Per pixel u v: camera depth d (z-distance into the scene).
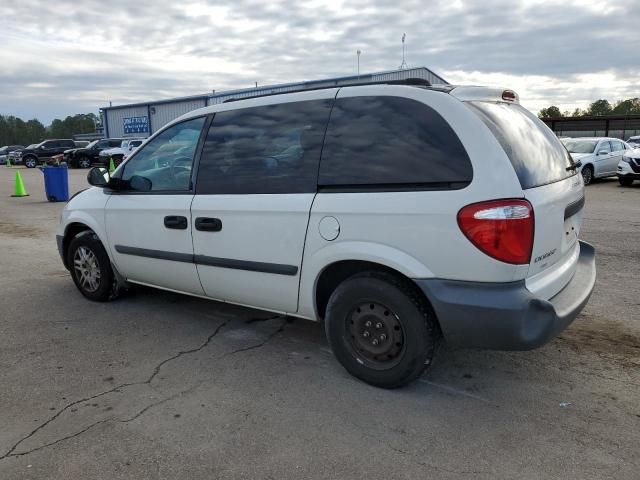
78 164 29.47
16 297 5.30
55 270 6.43
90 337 4.23
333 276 3.43
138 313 4.78
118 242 4.62
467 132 2.86
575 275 3.54
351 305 3.28
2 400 3.24
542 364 3.62
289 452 2.68
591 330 4.18
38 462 2.62
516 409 3.05
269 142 3.61
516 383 3.36
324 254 3.27
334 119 3.35
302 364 3.69
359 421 2.95
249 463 2.59
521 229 2.74
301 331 4.31
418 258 2.94
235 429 2.89
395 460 2.60
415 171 2.96
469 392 3.26
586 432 2.81
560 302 3.09
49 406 3.16
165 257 4.23
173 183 4.16
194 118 4.11
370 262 3.15
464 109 2.93
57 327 4.46
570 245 3.43
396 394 3.24
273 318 4.62
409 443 2.74
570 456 2.60
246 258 3.68
